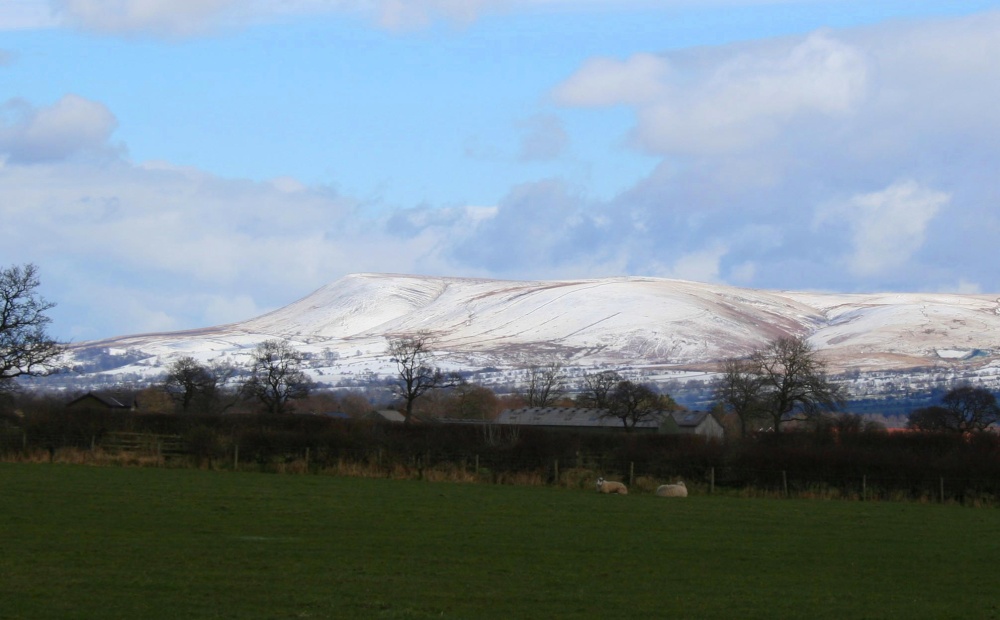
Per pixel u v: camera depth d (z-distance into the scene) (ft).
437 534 142.31
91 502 164.25
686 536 150.20
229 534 135.64
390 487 214.69
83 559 113.09
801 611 99.50
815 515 188.96
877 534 161.48
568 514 173.58
